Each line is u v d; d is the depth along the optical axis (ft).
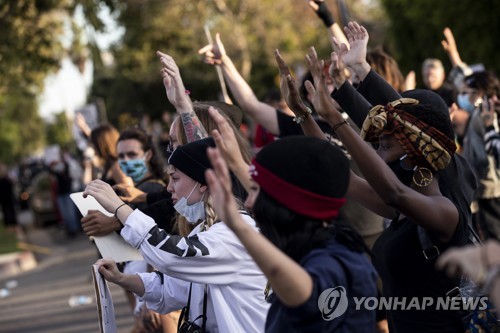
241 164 12.01
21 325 39.09
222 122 12.07
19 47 72.38
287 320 10.71
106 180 26.35
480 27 74.64
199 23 137.39
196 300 14.70
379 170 13.10
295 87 14.53
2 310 44.52
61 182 81.61
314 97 13.34
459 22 75.61
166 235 14.26
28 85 94.43
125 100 168.45
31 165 143.23
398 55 87.20
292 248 10.80
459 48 76.95
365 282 10.93
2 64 76.23
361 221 21.71
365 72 16.99
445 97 29.76
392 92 16.81
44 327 37.91
